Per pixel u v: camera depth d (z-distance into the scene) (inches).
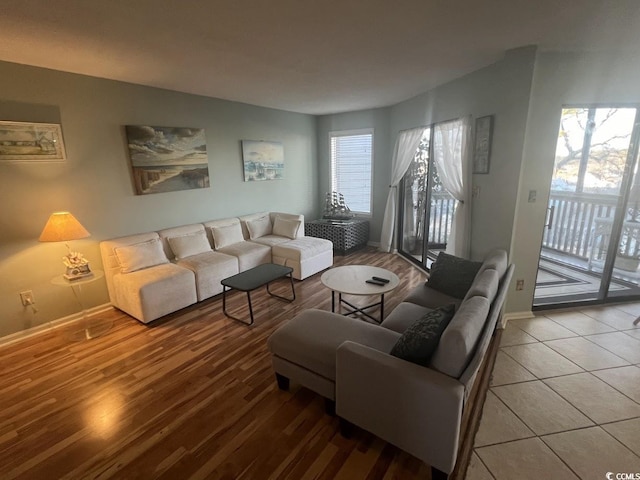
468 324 57.0
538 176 109.4
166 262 140.5
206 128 165.5
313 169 240.7
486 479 60.8
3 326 109.5
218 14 74.0
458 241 133.0
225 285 120.5
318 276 170.9
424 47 97.5
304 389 85.2
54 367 96.2
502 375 90.7
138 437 71.0
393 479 60.8
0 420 76.7
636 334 111.1
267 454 66.2
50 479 62.0
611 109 114.3
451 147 137.9
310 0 67.9
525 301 122.0
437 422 55.0
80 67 111.1
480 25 82.3
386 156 212.5
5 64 102.3
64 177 118.8
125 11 71.5
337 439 69.6
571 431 71.7
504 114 107.7
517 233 114.3
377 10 73.1
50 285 118.5
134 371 93.7
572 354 100.0
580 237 164.2
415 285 157.4
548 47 98.2
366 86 146.8
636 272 143.1
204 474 62.1
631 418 75.1
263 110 195.6
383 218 222.8
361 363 61.9
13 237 109.3
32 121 109.5
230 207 184.2
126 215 138.3
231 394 83.6
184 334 113.7
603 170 131.4
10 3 66.4
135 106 136.5
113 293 130.3
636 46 97.6
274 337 81.4
